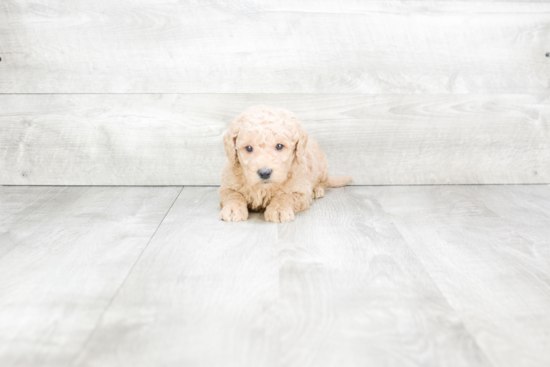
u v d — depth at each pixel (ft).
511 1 6.45
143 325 3.22
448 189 6.74
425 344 3.02
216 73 6.52
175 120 6.64
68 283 3.82
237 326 3.21
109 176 6.83
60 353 2.91
